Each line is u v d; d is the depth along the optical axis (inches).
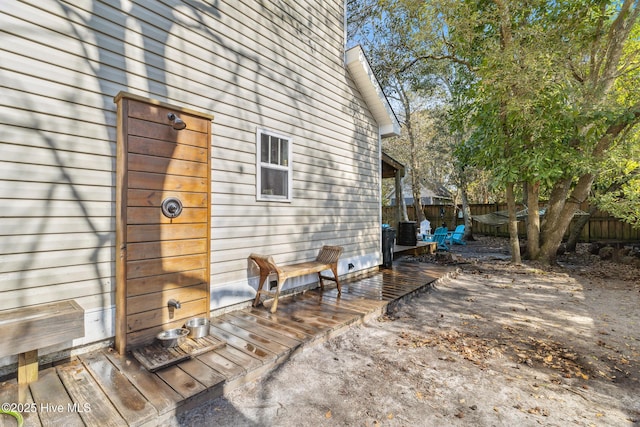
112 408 68.9
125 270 97.3
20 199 83.5
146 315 102.2
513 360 109.6
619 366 106.0
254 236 149.2
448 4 239.6
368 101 239.6
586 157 235.5
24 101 84.4
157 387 77.4
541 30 234.4
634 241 358.0
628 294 196.7
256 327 120.4
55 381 79.5
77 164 93.4
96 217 97.1
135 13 108.0
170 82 117.3
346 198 216.2
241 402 80.5
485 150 273.0
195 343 101.8
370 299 163.2
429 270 248.7
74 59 93.6
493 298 189.3
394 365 104.1
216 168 132.0
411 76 441.1
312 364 102.3
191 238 116.3
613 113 223.5
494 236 557.0
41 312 79.3
